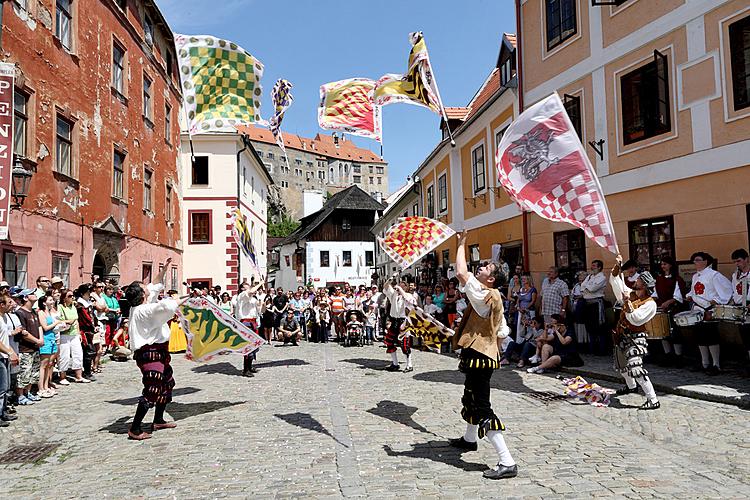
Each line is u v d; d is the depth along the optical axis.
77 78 14.06
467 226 19.95
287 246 54.94
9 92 9.14
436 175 23.84
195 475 5.06
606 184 12.03
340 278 48.28
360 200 49.59
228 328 7.93
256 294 12.05
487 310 5.14
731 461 4.94
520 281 12.88
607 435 5.88
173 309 6.68
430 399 8.12
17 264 11.25
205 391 9.45
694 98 10.02
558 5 13.66
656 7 10.83
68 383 10.43
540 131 6.83
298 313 20.56
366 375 10.77
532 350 10.73
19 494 4.74
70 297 10.45
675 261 10.40
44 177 12.33
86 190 14.45
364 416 7.15
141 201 18.78
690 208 10.12
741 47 9.27
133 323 6.63
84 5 14.55
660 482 4.46
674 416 6.51
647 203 11.05
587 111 12.69
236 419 7.24
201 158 30.17
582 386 7.76
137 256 18.30
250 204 34.69
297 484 4.72
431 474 4.85
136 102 18.44
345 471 5.00
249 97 7.46
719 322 8.20
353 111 7.68
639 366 7.06
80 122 14.19
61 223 13.05
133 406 8.34
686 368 9.04
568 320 11.45
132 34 18.09
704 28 9.85
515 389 8.51
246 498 4.45
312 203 67.88
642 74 11.18
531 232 14.88
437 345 7.45
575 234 13.18
